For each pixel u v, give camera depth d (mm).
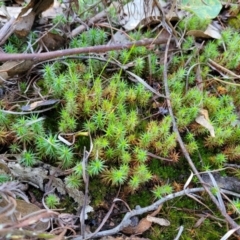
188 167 287
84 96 287
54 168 266
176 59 336
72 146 279
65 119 280
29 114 289
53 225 247
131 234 253
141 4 371
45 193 259
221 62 346
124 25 366
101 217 259
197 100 304
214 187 266
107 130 272
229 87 328
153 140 281
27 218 211
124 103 301
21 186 259
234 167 289
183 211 267
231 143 298
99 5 372
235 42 347
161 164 286
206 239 258
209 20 359
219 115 303
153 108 311
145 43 329
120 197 267
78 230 251
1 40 302
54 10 370
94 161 268
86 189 250
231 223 251
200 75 330
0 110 271
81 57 318
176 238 250
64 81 290
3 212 200
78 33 352
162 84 326
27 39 334
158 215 263
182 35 347
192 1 345
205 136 303
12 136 272
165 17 333
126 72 324
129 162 274
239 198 278
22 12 309
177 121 293
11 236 187
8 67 294
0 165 255
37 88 304
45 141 262
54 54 297
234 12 392
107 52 330
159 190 263
